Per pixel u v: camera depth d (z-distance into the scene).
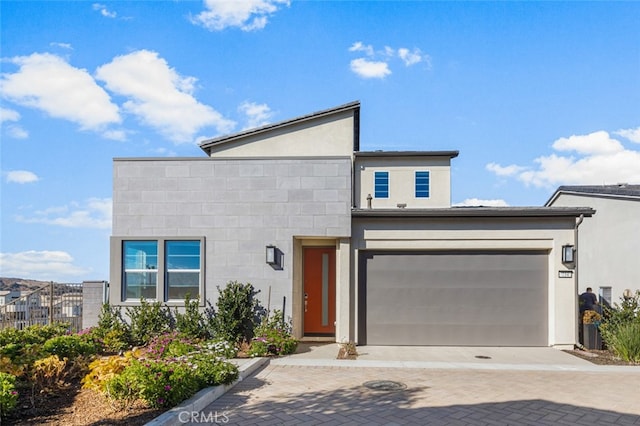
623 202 17.09
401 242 11.46
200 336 10.71
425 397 6.66
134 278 11.42
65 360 6.69
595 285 18.84
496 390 7.11
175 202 11.45
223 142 19.73
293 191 11.35
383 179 22.11
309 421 5.53
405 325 11.37
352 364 8.99
